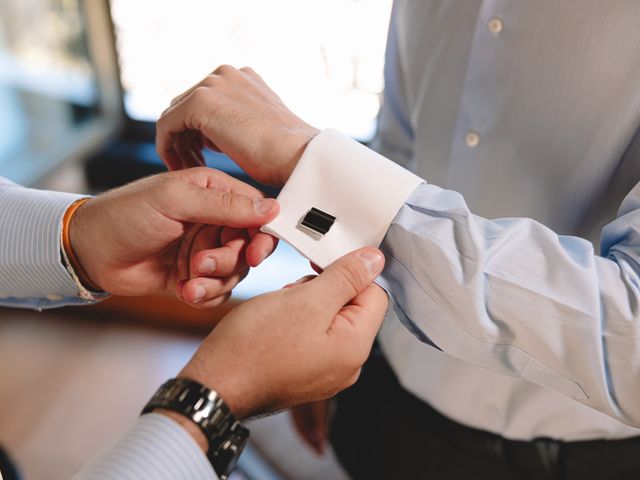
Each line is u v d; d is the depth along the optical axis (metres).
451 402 0.46
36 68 1.09
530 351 0.32
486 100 0.40
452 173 0.43
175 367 1.02
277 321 0.29
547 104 0.37
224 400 0.28
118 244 0.37
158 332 1.08
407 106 0.49
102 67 1.14
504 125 0.40
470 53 0.40
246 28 1.02
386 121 0.52
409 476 0.51
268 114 0.38
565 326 0.30
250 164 0.37
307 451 0.90
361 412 0.55
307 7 0.97
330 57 1.01
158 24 1.07
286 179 0.37
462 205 0.32
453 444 0.48
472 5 0.39
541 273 0.30
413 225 0.32
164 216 0.35
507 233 0.31
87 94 1.19
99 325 1.09
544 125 0.38
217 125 0.37
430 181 0.47
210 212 0.34
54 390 0.98
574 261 0.30
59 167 1.11
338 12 0.96
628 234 0.31
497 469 0.47
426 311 0.33
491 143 0.41
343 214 0.34
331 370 0.30
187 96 0.40
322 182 0.34
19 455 0.88
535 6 0.36
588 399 0.32
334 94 1.05
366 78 1.02
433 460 0.49
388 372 0.53
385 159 0.34
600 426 0.42
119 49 1.12
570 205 0.39
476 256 0.30
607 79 0.35
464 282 0.31
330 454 0.90
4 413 0.94
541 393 0.42
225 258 0.37
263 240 0.35
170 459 0.26
